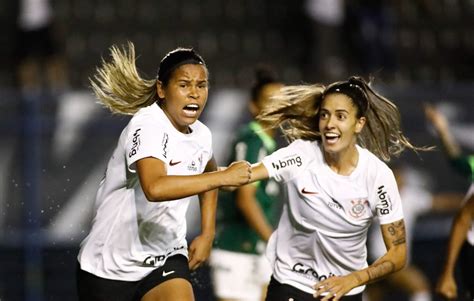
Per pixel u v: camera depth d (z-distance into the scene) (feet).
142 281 57.36
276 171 57.52
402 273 99.86
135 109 58.13
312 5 143.84
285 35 153.58
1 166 106.11
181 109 54.90
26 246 105.19
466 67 153.79
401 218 57.62
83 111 106.93
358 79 57.57
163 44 150.10
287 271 59.06
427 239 105.29
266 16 156.15
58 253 105.50
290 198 58.08
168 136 55.01
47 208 106.11
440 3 160.25
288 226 58.75
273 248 59.88
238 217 80.02
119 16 153.69
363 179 57.00
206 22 154.81
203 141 56.95
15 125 106.42
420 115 108.06
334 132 56.13
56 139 106.63
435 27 157.17
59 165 106.42
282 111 59.31
